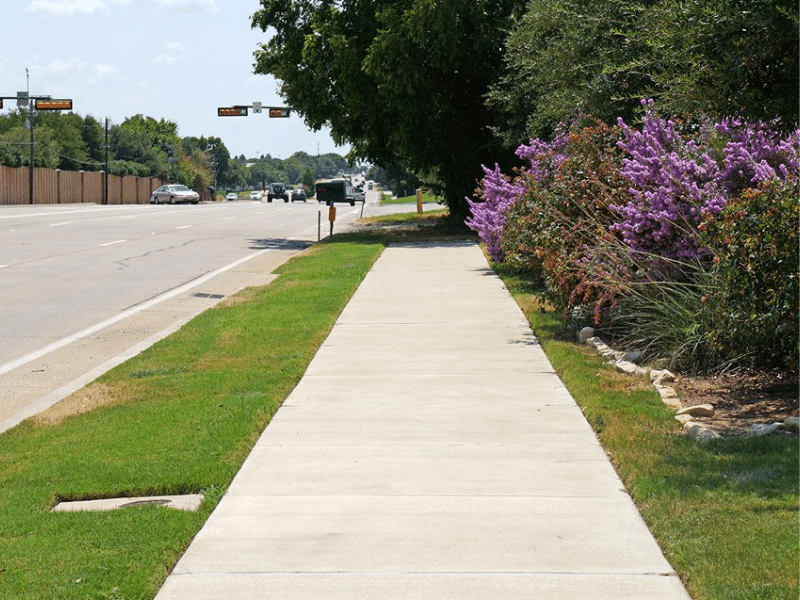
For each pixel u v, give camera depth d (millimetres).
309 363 11094
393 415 8648
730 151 10859
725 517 5859
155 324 14914
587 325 12727
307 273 20734
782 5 7797
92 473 7059
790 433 7816
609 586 5082
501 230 18469
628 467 6922
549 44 16297
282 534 5863
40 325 14773
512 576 5219
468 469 7066
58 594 4977
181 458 7359
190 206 69125
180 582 5203
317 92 34469
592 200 13039
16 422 9172
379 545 5668
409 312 14945
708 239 10367
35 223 38094
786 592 4816
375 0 31984
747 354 9594
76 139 126750
